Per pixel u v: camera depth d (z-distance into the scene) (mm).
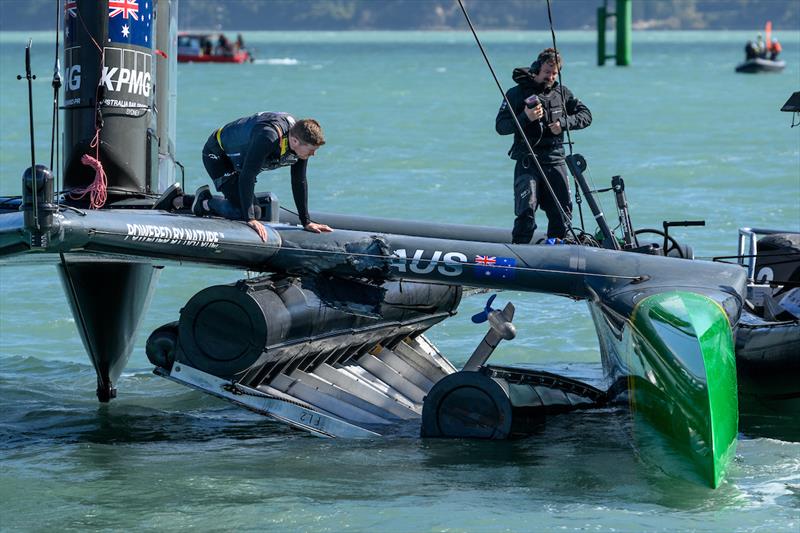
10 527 24328
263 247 30594
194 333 30469
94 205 33719
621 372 31188
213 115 151250
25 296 50250
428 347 39688
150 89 35625
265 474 27766
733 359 28234
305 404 31609
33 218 26359
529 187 34438
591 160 100625
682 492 26328
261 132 29547
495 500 25844
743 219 68250
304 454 29500
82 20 34562
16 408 34375
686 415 26938
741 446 29906
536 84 34406
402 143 117062
